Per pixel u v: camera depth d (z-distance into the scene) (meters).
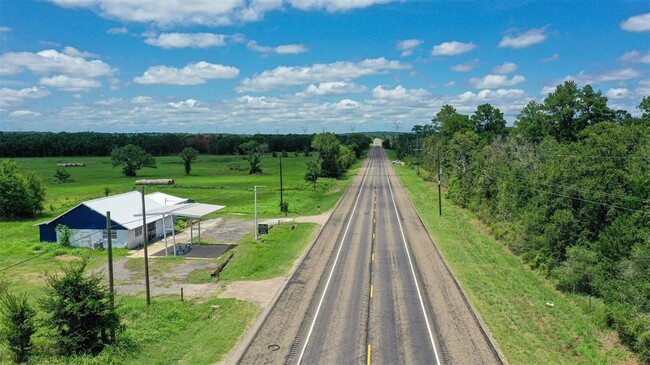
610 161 39.72
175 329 27.09
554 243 39.16
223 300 32.00
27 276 38.94
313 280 36.41
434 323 27.92
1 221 68.12
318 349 24.58
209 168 154.62
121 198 55.53
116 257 45.38
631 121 73.19
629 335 25.45
